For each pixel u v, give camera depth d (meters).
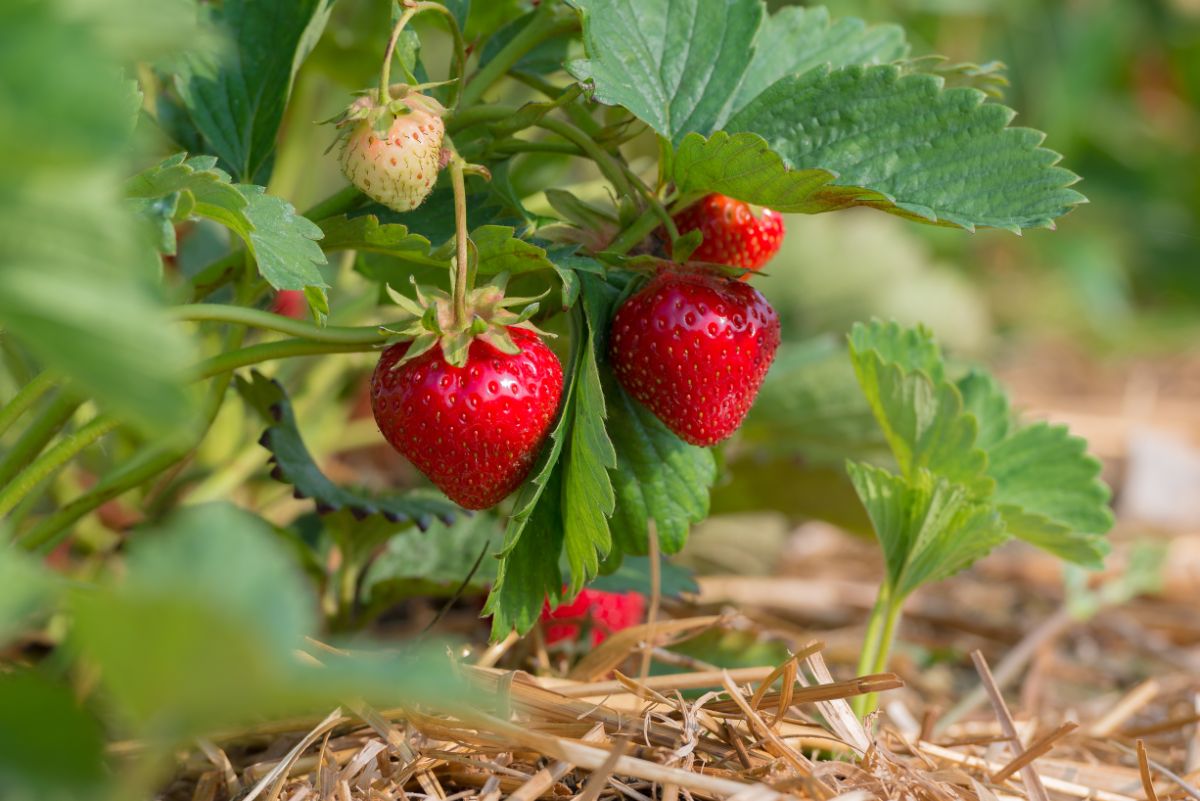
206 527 0.49
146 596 0.47
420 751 0.59
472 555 0.67
